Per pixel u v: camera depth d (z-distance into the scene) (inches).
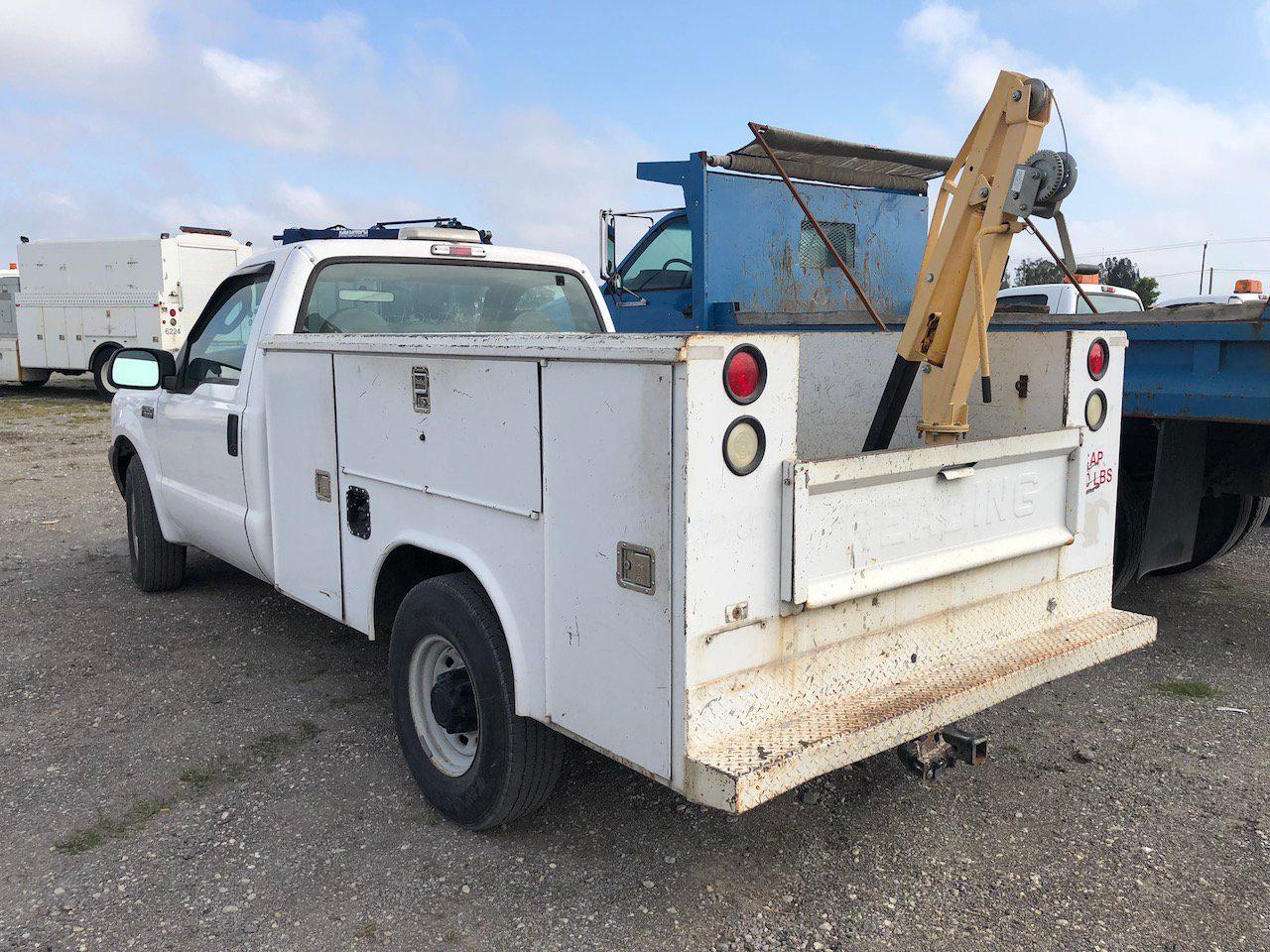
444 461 116.7
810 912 107.7
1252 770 140.6
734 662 91.3
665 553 87.7
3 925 105.8
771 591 93.0
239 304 179.3
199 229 728.3
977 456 110.5
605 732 96.9
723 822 126.7
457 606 116.0
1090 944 101.8
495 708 112.5
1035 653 116.9
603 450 92.9
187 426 190.4
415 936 104.1
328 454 142.0
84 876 115.0
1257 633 201.5
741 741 91.2
